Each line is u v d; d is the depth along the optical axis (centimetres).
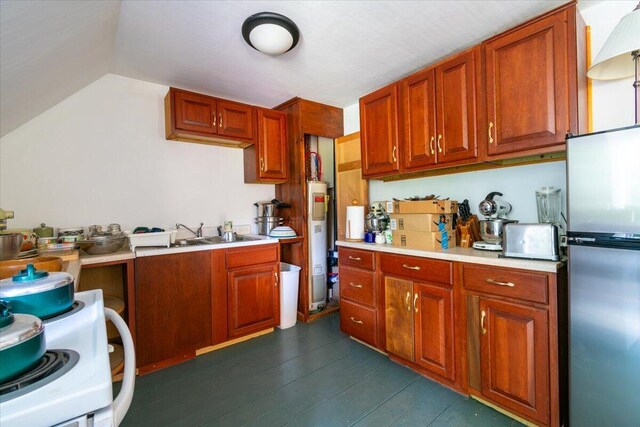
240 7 163
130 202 255
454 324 180
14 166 211
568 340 131
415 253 200
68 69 188
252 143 299
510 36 171
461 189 235
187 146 285
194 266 232
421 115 216
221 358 230
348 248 254
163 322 219
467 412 165
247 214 322
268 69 239
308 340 260
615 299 118
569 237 129
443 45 206
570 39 151
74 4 129
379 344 229
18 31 118
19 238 139
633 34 125
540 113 161
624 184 115
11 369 44
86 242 196
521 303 152
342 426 156
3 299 63
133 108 255
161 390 189
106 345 59
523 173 200
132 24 177
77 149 232
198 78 254
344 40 198
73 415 43
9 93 160
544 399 144
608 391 120
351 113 328
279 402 176
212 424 158
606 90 165
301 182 305
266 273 272
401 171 232
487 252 183
